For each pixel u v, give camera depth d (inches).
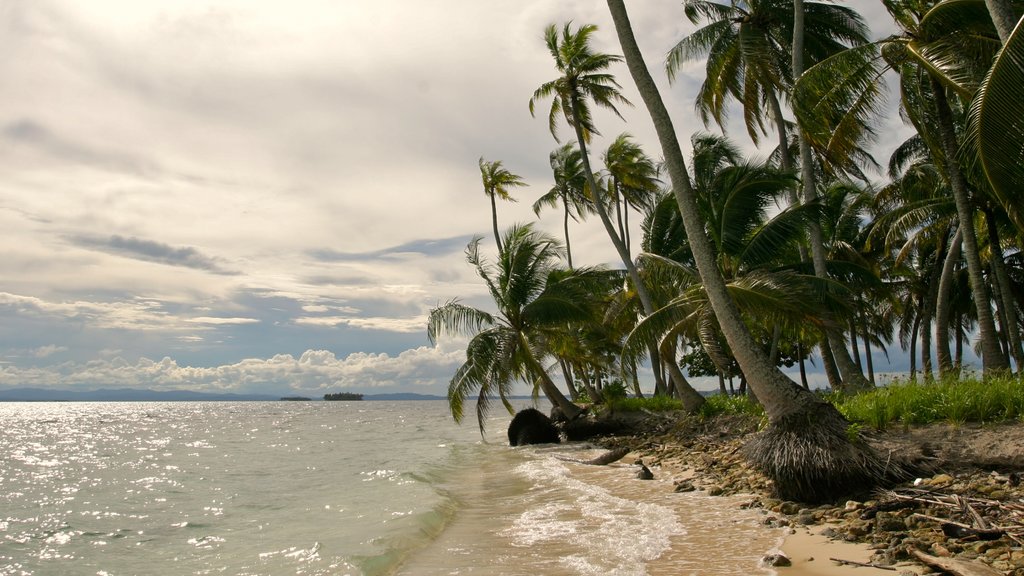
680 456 670.5
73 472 900.6
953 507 302.7
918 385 515.8
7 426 2465.6
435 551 341.4
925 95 661.3
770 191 766.5
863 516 320.2
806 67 821.9
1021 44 349.7
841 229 1103.6
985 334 608.4
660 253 949.2
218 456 1103.0
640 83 458.3
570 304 1006.4
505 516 436.8
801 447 368.5
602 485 538.6
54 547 442.9
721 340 1113.4
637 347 737.0
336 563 339.3
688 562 283.3
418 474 715.4
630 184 1214.9
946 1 517.0
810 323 675.4
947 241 1010.1
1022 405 408.5
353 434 1707.7
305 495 631.2
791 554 280.4
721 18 834.8
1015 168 376.2
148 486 740.0
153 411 5039.4
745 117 896.9
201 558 392.5
